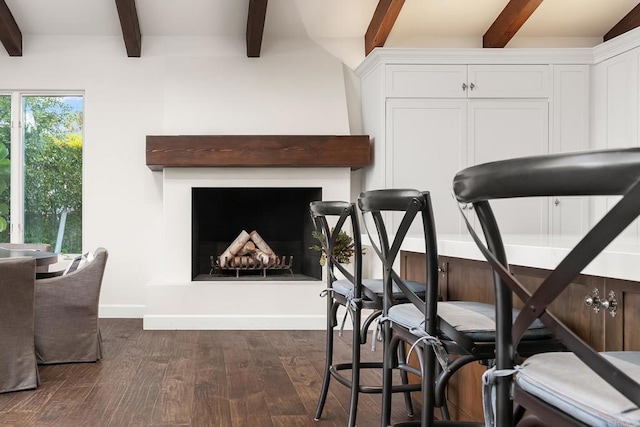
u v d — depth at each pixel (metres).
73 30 5.82
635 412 0.75
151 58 5.92
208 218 6.03
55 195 6.01
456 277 2.47
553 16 5.61
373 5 5.60
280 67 5.79
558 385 0.88
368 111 5.75
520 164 0.80
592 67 5.39
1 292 3.33
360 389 2.51
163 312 5.35
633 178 0.67
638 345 1.38
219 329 5.37
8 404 3.12
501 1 5.42
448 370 1.57
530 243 1.68
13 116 5.91
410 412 2.94
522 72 5.35
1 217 5.94
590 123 5.40
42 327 4.02
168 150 5.32
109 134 5.89
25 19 5.66
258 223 6.09
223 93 5.67
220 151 5.36
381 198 1.75
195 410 3.02
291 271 5.86
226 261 5.68
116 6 5.28
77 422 2.83
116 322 5.67
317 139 5.44
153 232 5.92
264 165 5.42
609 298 1.48
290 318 5.41
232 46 5.94
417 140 5.31
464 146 5.32
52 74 5.85
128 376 3.71
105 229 5.89
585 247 0.75
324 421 2.86
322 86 5.78
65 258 5.46
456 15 5.60
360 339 2.51
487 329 1.54
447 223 5.31
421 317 1.68
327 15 5.71
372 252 5.61
